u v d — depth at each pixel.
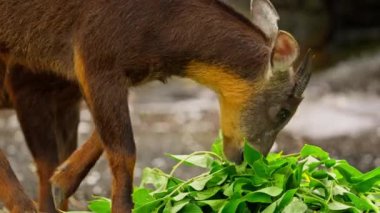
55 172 10.91
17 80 11.54
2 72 11.37
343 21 29.53
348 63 27.38
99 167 17.17
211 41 10.40
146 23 10.16
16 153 18.50
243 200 8.85
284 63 10.23
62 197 10.73
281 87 10.59
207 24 10.41
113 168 10.15
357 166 17.72
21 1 10.55
